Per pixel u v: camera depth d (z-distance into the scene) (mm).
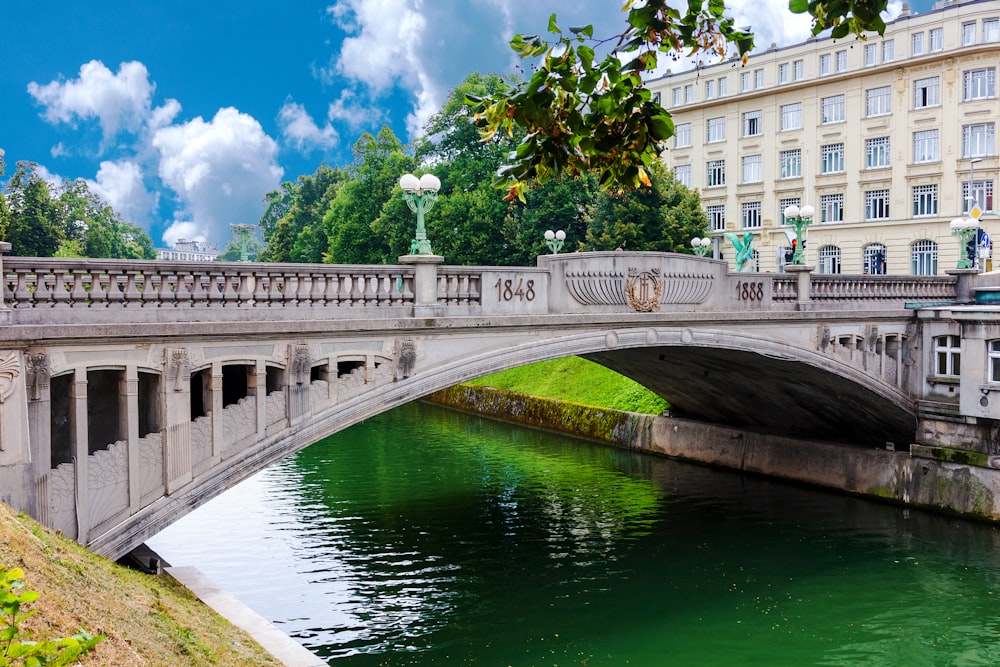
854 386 28156
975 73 49000
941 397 28438
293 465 33656
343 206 56156
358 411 17047
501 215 49188
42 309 13461
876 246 53312
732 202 61188
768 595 20547
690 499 29281
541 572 21812
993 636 18406
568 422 41188
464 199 48031
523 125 6578
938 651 17672
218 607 13625
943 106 50000
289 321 15820
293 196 96000
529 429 42750
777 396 31328
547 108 6426
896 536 25188
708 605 19891
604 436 39062
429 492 29672
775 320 25094
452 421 45188
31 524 11859
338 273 16906
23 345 12727
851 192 54594
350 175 63781
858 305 28047
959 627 18828
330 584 20641
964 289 31016
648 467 34219
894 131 52312
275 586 20422
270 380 16438
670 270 22656
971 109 48969
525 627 18438
